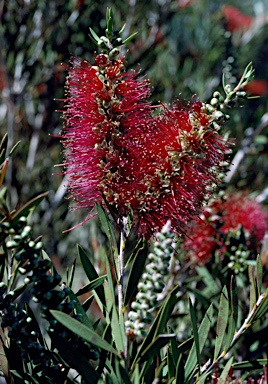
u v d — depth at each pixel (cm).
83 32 102
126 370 36
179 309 65
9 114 104
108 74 42
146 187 42
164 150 42
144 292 36
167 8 115
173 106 44
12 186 104
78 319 39
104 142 42
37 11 104
